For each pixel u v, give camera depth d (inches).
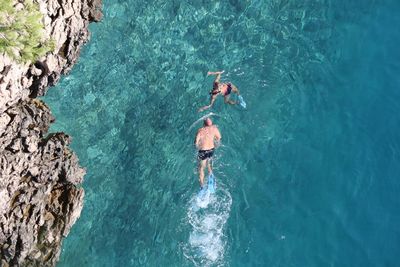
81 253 643.5
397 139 739.4
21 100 587.8
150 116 727.1
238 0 809.5
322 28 826.2
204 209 675.4
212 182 687.1
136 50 756.0
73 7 613.3
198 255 650.2
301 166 717.3
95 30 745.6
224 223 671.8
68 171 623.2
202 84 751.7
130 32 762.2
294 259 653.9
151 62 754.8
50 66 592.4
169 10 783.1
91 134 700.7
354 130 745.6
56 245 612.4
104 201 675.4
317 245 663.1
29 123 575.2
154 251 653.3
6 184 560.4
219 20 794.2
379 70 798.5
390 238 667.4
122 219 669.9
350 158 723.4
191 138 715.4
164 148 709.3
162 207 676.1
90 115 708.0
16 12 484.4
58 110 693.3
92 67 730.2
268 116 748.0
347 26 833.5
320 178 709.3
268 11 817.5
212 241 658.8
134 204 678.5
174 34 774.5
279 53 792.3
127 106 726.5
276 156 722.2
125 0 772.6
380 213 684.1
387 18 849.5
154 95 738.8
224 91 732.7
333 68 796.6
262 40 796.6
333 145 733.3
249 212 682.2
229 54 778.2
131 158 701.3
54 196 621.9
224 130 727.1
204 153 685.3
